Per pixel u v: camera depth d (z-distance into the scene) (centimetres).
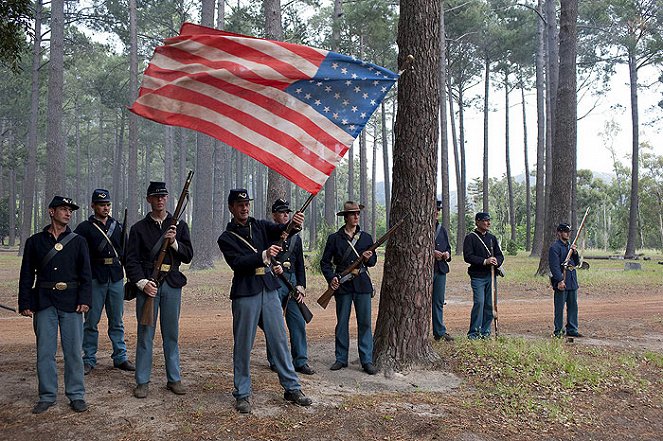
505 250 4162
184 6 3647
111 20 3531
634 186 3553
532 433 559
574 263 998
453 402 619
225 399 585
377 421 551
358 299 720
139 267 585
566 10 2055
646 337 1010
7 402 566
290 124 566
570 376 721
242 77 559
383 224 6184
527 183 4638
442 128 3262
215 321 1155
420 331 735
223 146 2934
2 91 4322
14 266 2552
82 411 542
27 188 3441
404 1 740
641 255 3616
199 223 2341
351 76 586
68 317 552
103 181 7738
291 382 581
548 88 3488
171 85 554
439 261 895
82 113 6219
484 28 3897
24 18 851
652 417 623
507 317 1227
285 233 569
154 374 677
